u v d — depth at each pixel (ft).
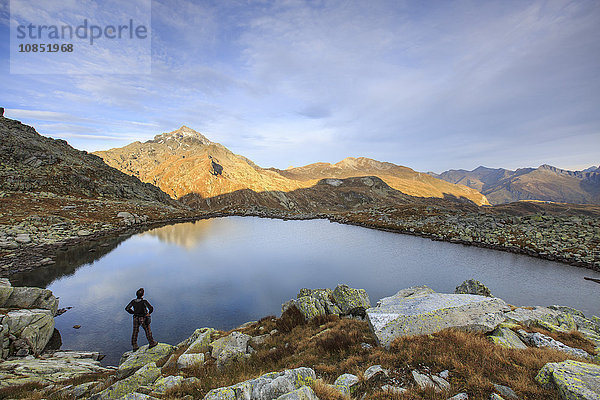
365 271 168.66
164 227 338.95
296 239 286.46
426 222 336.90
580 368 26.00
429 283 144.87
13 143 375.45
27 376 42.80
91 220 280.10
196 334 63.21
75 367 52.49
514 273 163.22
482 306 43.88
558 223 257.14
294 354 43.80
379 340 38.40
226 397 25.90
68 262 168.45
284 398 23.38
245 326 79.92
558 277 155.63
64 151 459.73
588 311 111.75
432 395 24.80
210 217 496.23
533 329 45.50
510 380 26.43
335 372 33.27
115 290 128.06
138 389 31.91
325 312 69.41
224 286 139.54
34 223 223.51
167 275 157.38
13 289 84.28
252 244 259.60
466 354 32.27
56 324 91.45
